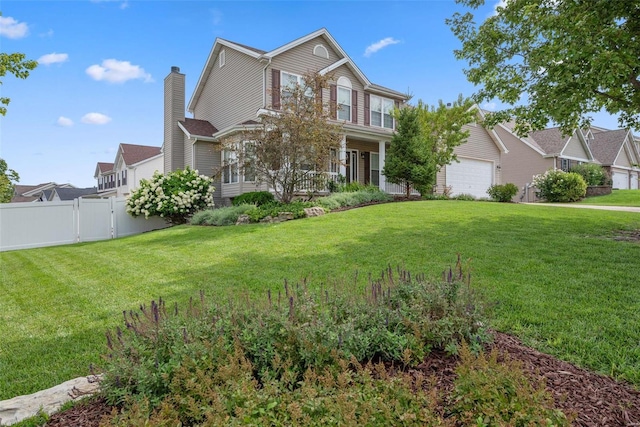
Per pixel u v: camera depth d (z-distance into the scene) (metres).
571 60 6.26
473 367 2.05
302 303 2.81
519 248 5.95
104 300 4.68
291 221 9.79
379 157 17.28
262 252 6.72
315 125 11.33
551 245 6.08
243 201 13.41
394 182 15.30
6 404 2.38
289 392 2.01
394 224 8.55
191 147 16.39
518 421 1.70
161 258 7.05
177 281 5.30
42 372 2.92
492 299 3.63
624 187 28.52
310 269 5.40
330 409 1.78
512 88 8.38
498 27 8.55
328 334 2.43
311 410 1.81
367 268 5.28
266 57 14.76
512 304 3.65
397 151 14.97
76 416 2.25
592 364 2.53
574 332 3.00
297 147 11.25
